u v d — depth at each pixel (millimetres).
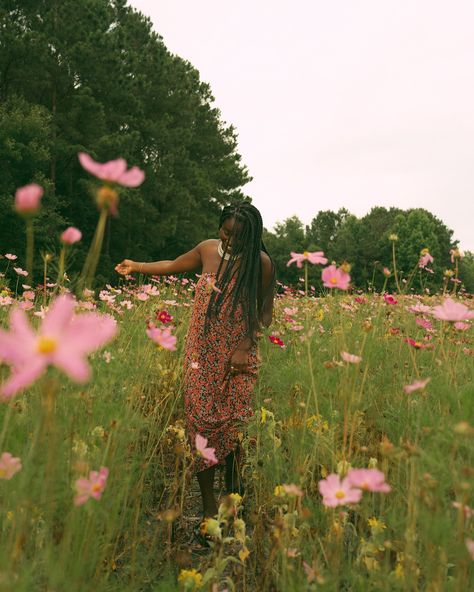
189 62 29766
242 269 2207
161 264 2686
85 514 1408
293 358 2982
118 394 1925
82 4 19859
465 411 1885
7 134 16125
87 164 898
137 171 915
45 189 16578
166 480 2277
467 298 6516
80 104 18797
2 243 15125
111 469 1522
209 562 1778
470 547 1171
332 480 1365
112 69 19828
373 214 64062
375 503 1877
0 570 1058
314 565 1407
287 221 56156
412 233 47219
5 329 2463
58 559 1248
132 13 26141
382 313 3754
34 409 1587
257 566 1787
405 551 1367
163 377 2578
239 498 1649
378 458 2016
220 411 2154
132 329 2887
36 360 698
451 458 1361
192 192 26344
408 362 2895
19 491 1112
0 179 16000
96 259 927
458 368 2635
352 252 49625
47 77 18781
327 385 2332
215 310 2166
